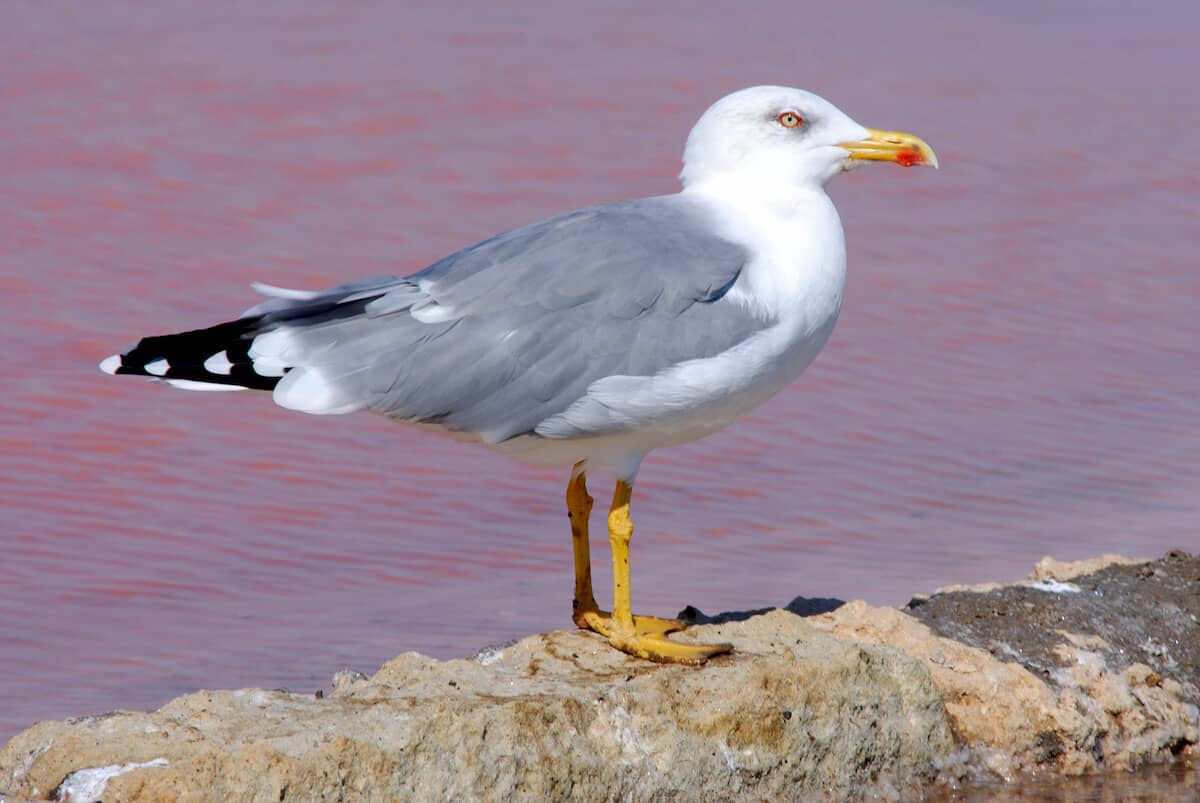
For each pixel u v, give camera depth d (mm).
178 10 34250
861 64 32312
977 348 19797
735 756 9695
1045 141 28078
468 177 24844
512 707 9188
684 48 32656
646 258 9906
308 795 8625
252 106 28031
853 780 10031
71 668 12070
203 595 13508
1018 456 16797
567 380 9734
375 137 26688
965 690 10539
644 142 26641
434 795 8891
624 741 9453
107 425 17141
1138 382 18938
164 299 20188
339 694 9789
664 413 9883
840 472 16344
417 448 16953
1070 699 10680
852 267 22250
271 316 9844
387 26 33594
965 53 33719
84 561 14086
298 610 13250
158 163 25172
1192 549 14469
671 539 14781
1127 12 37906
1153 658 11234
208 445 16797
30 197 23438
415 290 9883
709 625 10711
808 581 13758
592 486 16031
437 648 12453
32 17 32938
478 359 9695
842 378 18797
